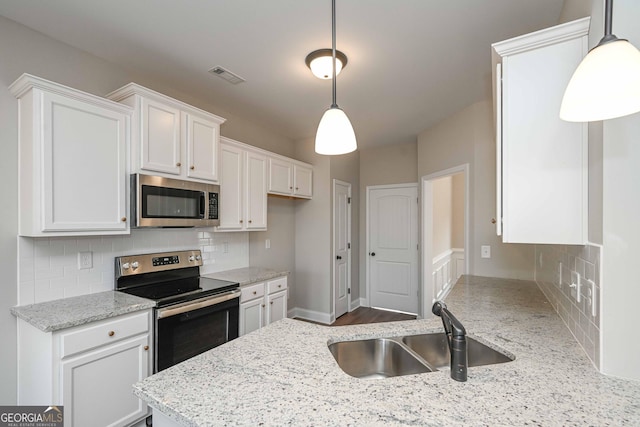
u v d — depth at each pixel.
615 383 0.92
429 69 2.32
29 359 1.64
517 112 1.25
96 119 1.85
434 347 1.44
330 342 1.31
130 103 2.05
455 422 0.74
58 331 1.49
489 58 2.17
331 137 1.40
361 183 4.91
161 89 2.55
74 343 1.54
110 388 1.69
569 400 0.83
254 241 3.54
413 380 0.95
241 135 3.42
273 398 0.85
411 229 4.48
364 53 2.10
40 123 1.63
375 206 4.78
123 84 2.28
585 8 1.21
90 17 1.74
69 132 1.73
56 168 1.68
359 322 4.11
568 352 1.15
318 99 2.89
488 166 2.84
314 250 4.15
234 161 2.89
